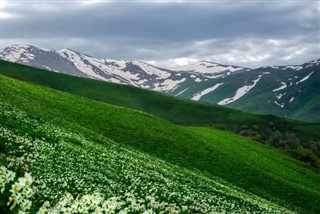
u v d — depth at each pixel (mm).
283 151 121750
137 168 40250
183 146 69562
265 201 52375
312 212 59750
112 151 46000
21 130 35906
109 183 28828
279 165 87875
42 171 23625
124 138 62250
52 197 15898
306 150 133000
